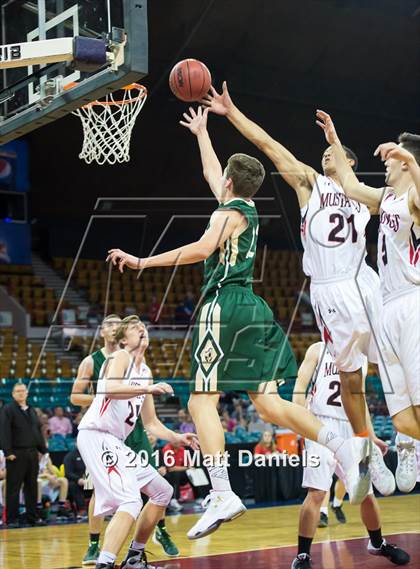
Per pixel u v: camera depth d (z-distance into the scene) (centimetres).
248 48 1430
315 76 1534
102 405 388
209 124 1495
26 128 430
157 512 405
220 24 1348
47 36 429
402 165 338
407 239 337
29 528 730
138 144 1542
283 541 571
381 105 1616
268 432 937
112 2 379
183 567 427
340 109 1579
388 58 1527
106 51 373
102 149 584
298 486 970
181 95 371
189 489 953
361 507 417
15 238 1504
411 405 344
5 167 1489
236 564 438
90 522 470
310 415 344
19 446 760
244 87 1473
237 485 949
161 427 424
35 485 767
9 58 377
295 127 1580
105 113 592
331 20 1405
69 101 398
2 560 498
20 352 1294
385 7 1403
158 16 1289
